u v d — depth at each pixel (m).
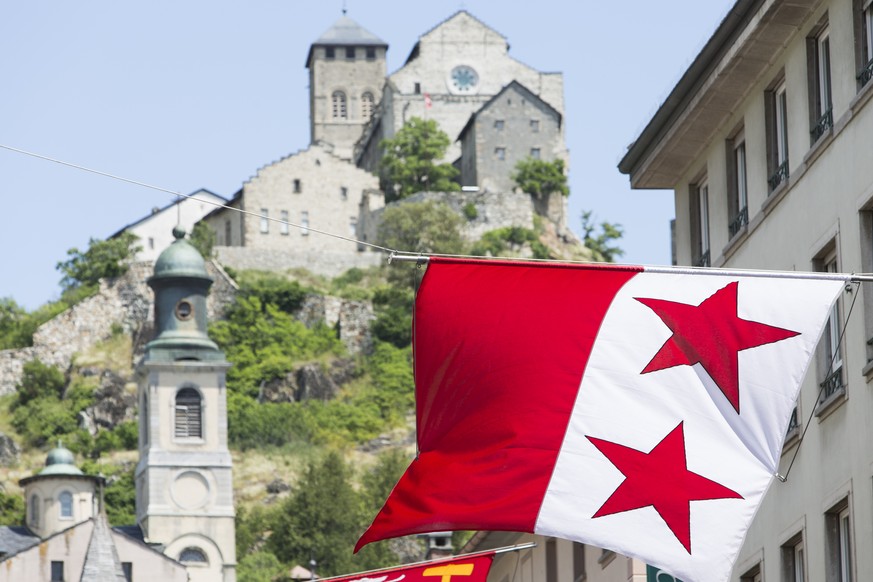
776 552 60.56
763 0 58.78
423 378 41.06
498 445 40.53
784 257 60.91
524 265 41.25
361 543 40.59
